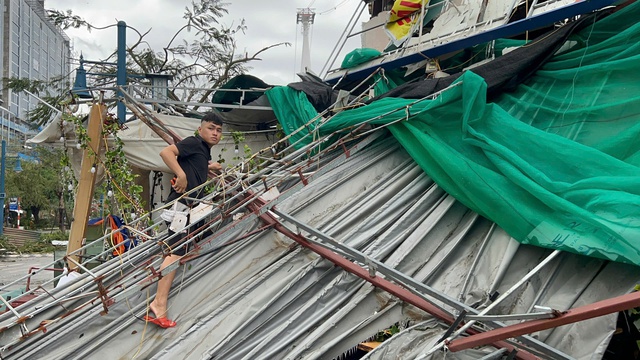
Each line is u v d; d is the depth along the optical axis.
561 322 3.23
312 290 4.58
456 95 5.00
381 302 4.28
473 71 5.59
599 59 5.02
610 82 4.79
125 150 9.28
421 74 8.92
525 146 4.61
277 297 4.48
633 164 4.21
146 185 11.38
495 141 4.78
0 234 33.06
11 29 72.00
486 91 4.93
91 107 7.05
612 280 3.79
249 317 4.44
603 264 3.92
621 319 4.58
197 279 4.91
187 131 9.61
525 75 5.46
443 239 4.73
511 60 5.46
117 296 4.57
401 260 4.52
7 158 41.19
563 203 3.97
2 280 20.58
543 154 4.48
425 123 5.21
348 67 9.63
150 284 4.61
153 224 5.85
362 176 5.61
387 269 4.17
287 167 5.91
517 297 3.99
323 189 5.51
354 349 5.29
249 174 5.40
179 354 4.33
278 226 5.07
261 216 5.17
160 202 10.92
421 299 4.09
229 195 5.41
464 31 7.59
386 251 4.68
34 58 80.44
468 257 4.53
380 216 5.02
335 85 9.24
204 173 5.22
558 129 4.93
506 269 4.21
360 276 4.38
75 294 5.02
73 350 4.54
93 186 7.64
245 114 9.85
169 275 4.71
